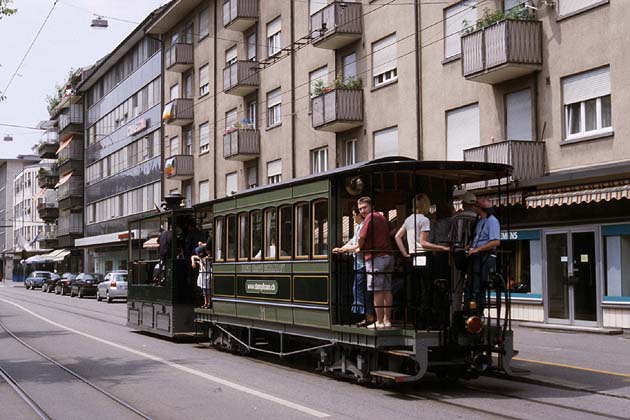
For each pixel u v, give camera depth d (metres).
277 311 12.78
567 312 18.70
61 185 73.50
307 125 30.42
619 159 17.41
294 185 12.28
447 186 11.60
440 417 8.52
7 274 110.38
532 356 13.46
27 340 18.33
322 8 28.08
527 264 19.95
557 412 8.78
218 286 15.34
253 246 13.80
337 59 28.33
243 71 34.16
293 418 8.58
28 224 99.12
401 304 10.72
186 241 17.75
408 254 10.39
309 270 11.73
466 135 22.14
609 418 8.42
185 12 42.59
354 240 10.84
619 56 17.42
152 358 14.38
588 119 18.44
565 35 18.91
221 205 15.31
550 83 19.33
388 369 10.39
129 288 20.77
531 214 19.69
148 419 8.60
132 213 53.59
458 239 10.49
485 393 10.21
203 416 8.75
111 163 59.38
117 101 57.66
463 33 21.52
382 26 25.62
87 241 62.31
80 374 12.34
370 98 26.31
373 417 8.56
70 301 41.62
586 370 11.84
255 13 34.28
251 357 14.55
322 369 11.97
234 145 34.16
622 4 17.36
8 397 10.28
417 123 23.81
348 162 27.98
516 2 20.36
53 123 80.81
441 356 10.44
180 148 44.12
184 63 41.88
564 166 18.92
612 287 17.52
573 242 18.56
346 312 11.16
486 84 21.27
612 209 17.44
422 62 23.77
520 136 20.33
